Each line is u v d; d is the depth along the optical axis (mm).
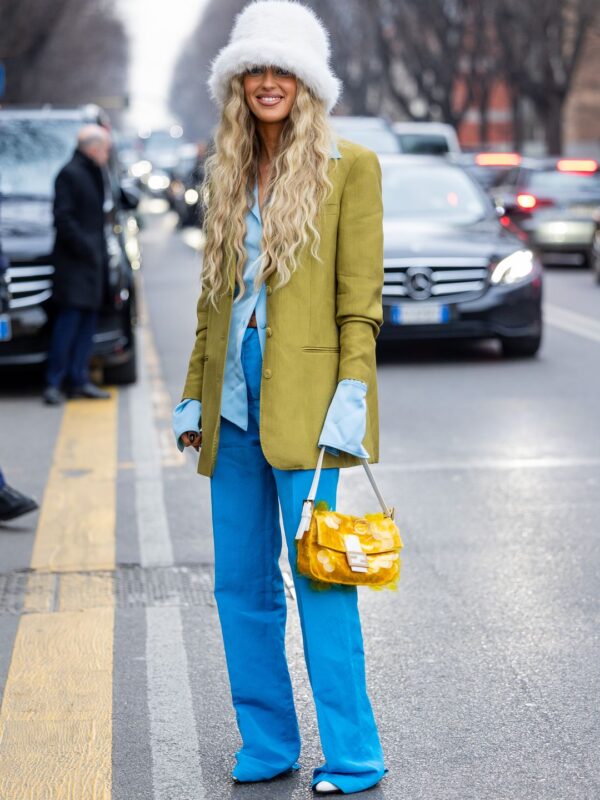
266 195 3684
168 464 8320
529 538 6500
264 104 3643
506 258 12219
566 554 6230
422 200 13336
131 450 8766
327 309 3688
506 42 42156
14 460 8500
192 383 3939
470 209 13266
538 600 5562
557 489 7477
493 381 11281
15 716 4410
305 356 3660
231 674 3904
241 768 3883
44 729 4305
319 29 3680
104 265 10680
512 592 5672
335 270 3689
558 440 8797
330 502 3727
